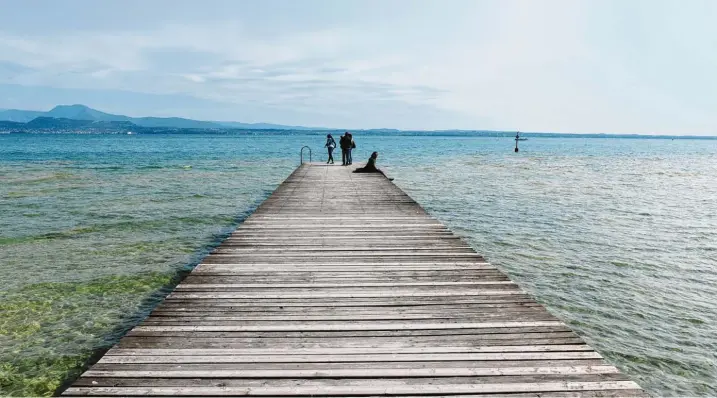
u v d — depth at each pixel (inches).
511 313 185.9
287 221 379.9
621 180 1100.5
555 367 142.6
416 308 191.5
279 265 253.6
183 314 184.5
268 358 148.4
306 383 134.2
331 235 328.5
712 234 507.8
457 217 594.2
